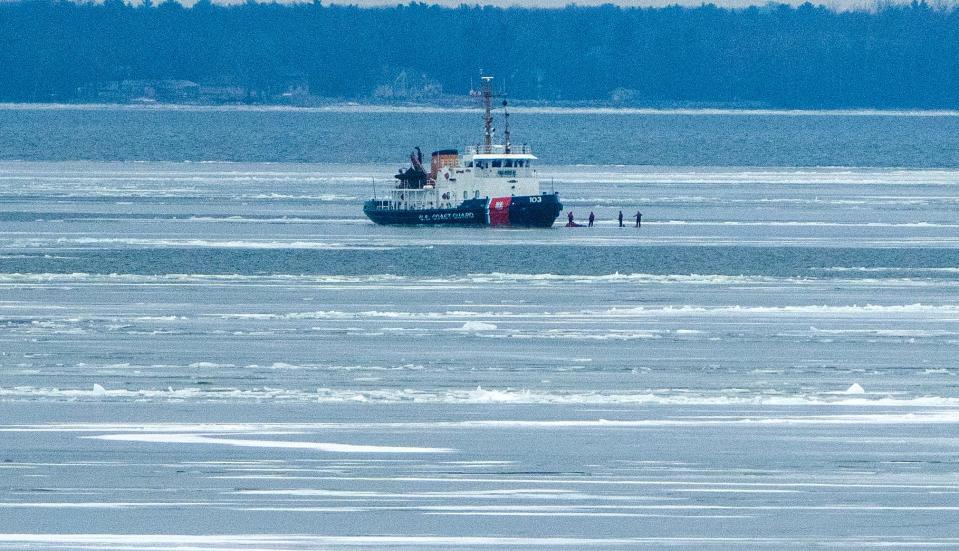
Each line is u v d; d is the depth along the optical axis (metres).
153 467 185.88
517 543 161.50
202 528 165.00
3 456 189.62
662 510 171.88
